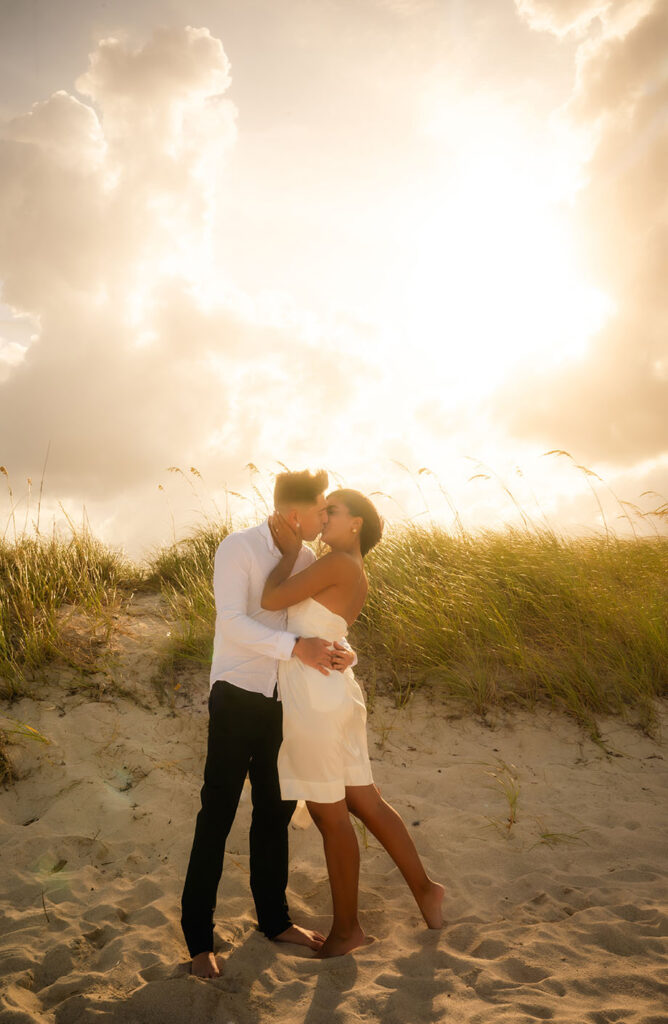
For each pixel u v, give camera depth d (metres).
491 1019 2.37
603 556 6.93
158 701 4.92
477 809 4.13
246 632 2.76
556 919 3.08
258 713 2.84
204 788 2.82
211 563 6.90
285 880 3.00
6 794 4.05
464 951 2.85
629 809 4.08
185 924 2.72
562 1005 2.45
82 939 2.91
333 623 2.86
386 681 5.40
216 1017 2.44
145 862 3.57
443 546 7.02
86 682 4.98
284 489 2.94
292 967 2.72
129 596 6.42
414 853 3.01
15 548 6.58
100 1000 2.51
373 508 3.05
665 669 5.39
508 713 5.09
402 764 4.62
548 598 6.00
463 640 5.57
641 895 3.21
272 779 2.95
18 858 3.53
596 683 5.23
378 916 3.13
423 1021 2.39
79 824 3.86
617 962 2.71
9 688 4.80
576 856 3.61
